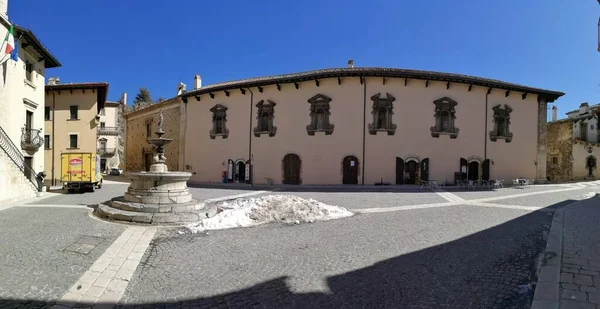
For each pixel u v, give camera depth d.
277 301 4.07
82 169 18.41
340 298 4.15
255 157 25.33
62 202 13.09
